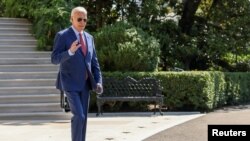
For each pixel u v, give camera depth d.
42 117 11.71
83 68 6.54
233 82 16.83
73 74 6.49
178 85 14.06
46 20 15.37
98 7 17.84
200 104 14.08
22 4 17.11
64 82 6.52
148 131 9.88
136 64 14.37
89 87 6.70
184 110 14.21
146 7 17.91
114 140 8.76
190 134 9.49
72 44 6.24
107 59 14.42
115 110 13.78
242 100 17.88
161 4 19.25
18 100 12.33
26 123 11.09
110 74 13.76
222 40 18.84
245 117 12.48
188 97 14.07
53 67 14.05
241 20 19.17
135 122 11.41
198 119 12.05
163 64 18.02
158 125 10.86
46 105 12.09
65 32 6.57
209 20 20.17
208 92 14.12
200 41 19.31
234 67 20.34
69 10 15.75
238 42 19.03
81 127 6.38
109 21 18.06
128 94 13.64
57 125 10.77
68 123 11.14
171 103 14.12
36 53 14.76
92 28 17.62
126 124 11.01
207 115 13.09
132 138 8.98
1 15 19.41
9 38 15.70
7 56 14.55
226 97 16.45
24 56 14.67
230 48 18.86
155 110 13.41
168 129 10.20
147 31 17.69
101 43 14.63
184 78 14.05
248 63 20.56
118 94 13.62
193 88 14.03
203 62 19.48
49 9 15.48
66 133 9.54
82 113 6.40
